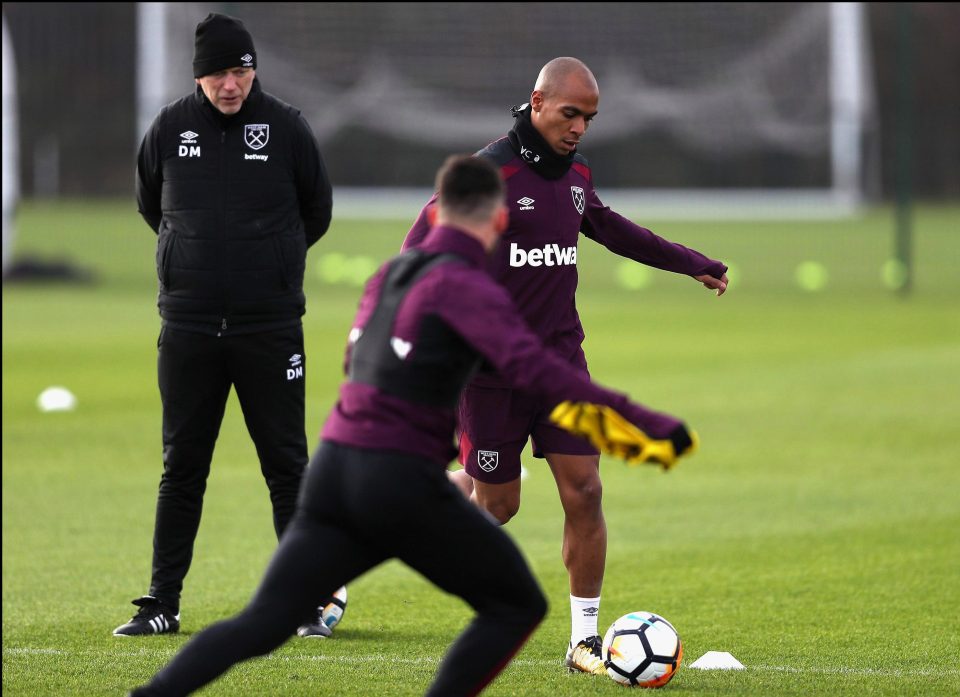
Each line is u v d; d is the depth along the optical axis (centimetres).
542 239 1973
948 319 7031
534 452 2003
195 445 2166
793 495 3353
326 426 1495
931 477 3544
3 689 1831
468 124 10406
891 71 15950
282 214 2131
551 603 2411
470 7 10294
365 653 2042
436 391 1446
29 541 2867
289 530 1484
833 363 5531
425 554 1455
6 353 5769
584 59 10275
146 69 9331
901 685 1877
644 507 3247
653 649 1852
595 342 6169
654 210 13138
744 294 8500
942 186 16138
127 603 2375
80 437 4075
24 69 13812
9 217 8506
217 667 1402
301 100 10225
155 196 2200
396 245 11294
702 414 4447
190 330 2122
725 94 10244
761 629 2211
